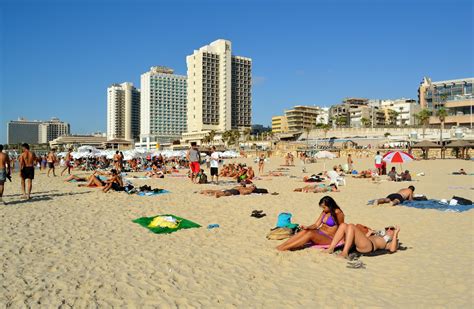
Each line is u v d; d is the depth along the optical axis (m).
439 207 12.07
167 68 172.38
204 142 128.12
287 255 6.94
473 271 6.03
